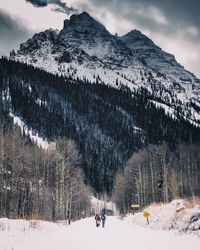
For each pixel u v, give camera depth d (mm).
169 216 24578
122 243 16688
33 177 64938
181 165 82625
